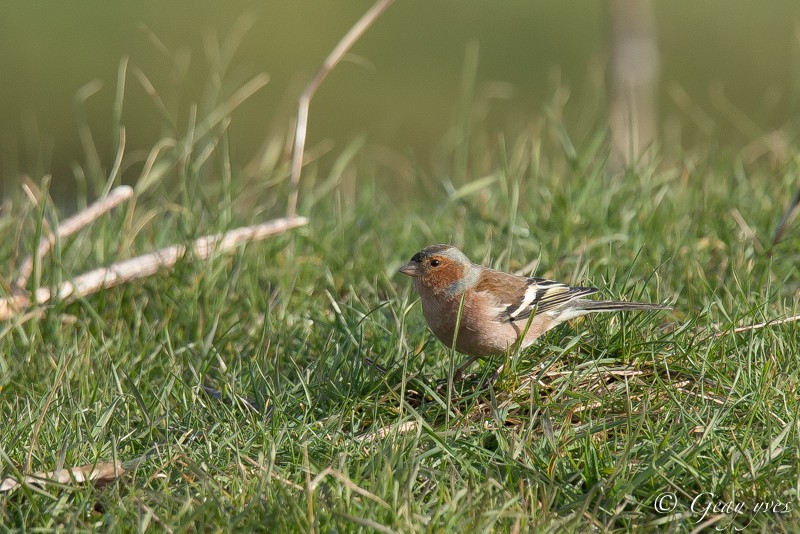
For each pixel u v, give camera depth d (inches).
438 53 1254.3
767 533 267.7
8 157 1077.1
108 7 1314.0
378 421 335.6
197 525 275.4
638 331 363.3
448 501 279.4
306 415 329.1
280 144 570.9
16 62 1219.2
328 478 292.5
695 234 459.5
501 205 538.0
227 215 486.9
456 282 361.7
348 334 375.2
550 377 351.9
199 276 430.3
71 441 319.0
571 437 307.4
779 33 1229.1
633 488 285.4
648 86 752.3
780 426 308.0
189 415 337.1
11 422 334.6
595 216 474.3
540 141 551.2
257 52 1238.9
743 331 356.8
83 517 284.5
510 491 287.0
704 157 546.9
